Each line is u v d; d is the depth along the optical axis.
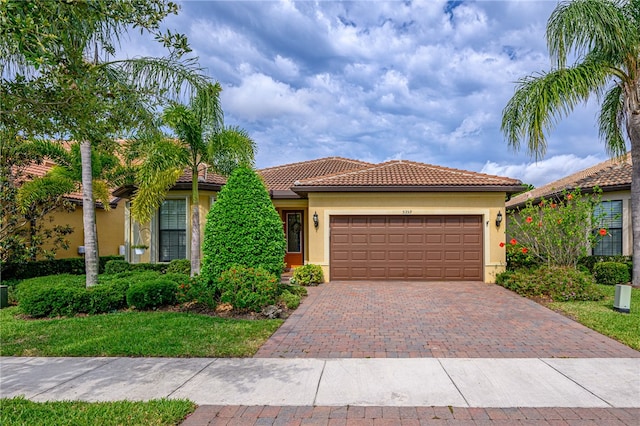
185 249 14.80
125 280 10.05
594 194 14.89
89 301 8.97
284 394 4.61
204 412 4.18
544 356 5.97
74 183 14.38
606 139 13.84
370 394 4.60
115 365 5.66
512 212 15.74
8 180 12.98
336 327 7.79
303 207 17.33
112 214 19.91
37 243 14.16
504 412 4.13
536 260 13.34
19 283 12.07
